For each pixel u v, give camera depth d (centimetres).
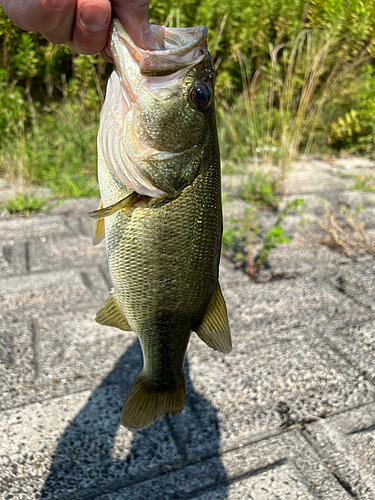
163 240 21
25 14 18
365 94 90
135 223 21
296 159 85
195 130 21
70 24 18
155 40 21
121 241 22
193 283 22
